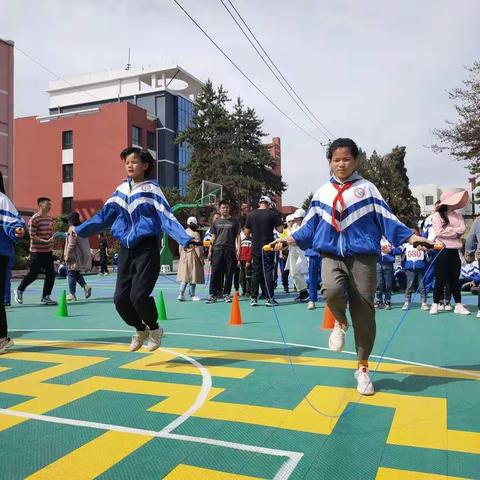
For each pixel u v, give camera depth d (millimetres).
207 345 5738
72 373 4508
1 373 4527
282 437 3033
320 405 3598
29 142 42656
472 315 7965
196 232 10406
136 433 3104
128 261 4621
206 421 3297
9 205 5340
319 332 6562
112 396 3836
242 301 10289
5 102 26016
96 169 40719
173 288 14305
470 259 7734
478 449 2848
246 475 2561
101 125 40781
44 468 2650
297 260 10023
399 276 12195
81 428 3193
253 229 9438
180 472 2596
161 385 4109
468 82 20609
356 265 3850
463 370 4531
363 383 3865
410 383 4129
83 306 9719
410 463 2682
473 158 21281
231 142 43000
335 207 3855
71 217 10734
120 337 6328
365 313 3848
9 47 26234
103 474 2582
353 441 2969
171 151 47125
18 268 21594
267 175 44156
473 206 27484
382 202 3879
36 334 6598
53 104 53562
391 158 43125
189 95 54469
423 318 7668
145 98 47625
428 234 8430
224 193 40344
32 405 3639
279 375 4395
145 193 4578
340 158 3908
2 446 2932
